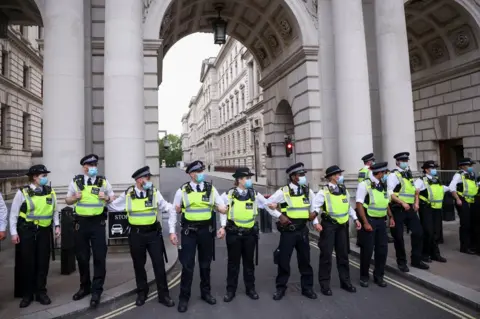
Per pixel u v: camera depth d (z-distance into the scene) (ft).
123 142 28.84
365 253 20.25
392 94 34.81
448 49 45.85
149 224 18.16
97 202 18.37
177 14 40.01
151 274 22.45
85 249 18.43
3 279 21.98
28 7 38.27
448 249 27.14
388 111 34.94
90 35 32.63
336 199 19.49
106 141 29.27
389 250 27.27
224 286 20.94
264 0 39.29
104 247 18.31
